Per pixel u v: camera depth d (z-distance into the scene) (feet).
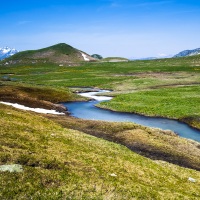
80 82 424.87
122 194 63.77
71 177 66.03
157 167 98.94
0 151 69.56
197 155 132.98
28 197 54.85
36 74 563.89
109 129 160.97
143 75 492.95
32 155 71.97
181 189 81.46
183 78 435.53
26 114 139.74
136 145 136.77
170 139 150.71
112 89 365.61
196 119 203.41
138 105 252.01
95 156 88.07
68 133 117.08
